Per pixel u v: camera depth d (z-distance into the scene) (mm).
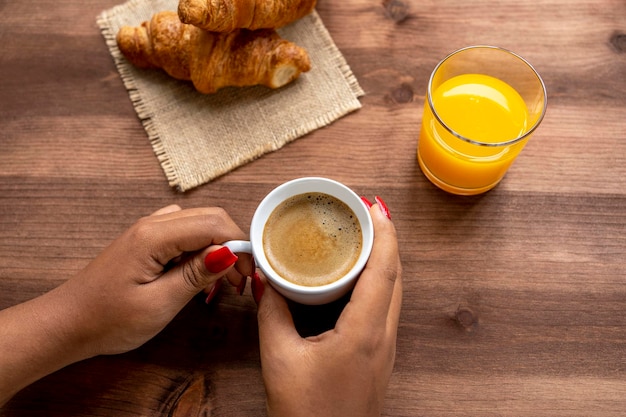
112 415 476
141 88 565
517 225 522
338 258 452
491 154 478
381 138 549
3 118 559
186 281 447
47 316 445
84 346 451
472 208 527
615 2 588
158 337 494
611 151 540
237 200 532
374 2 593
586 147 542
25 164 545
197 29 529
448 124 507
